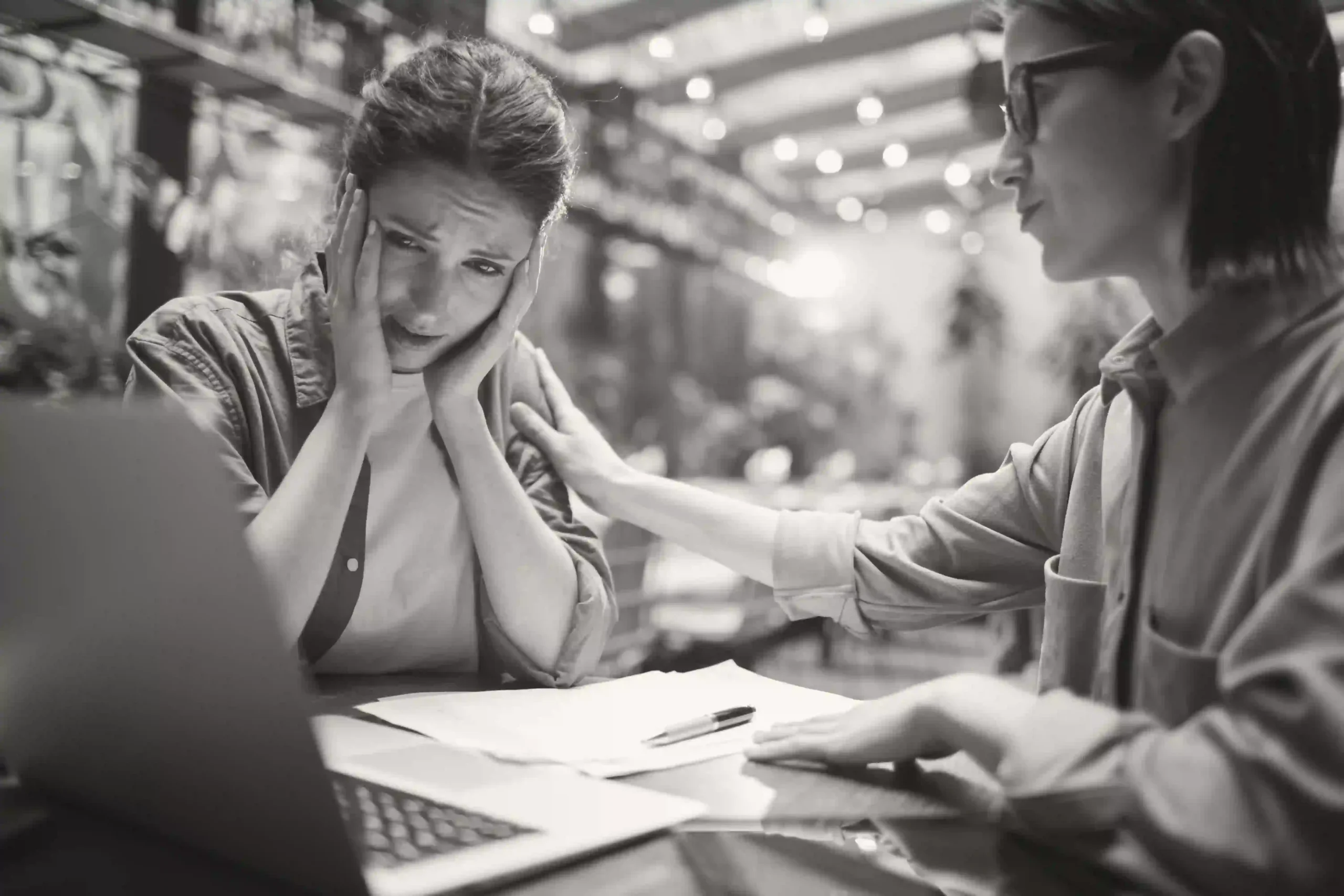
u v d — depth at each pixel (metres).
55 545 0.47
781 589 1.09
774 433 8.03
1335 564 0.49
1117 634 0.70
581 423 1.25
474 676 1.11
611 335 7.59
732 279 8.98
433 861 0.52
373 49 2.50
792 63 5.95
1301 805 0.45
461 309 0.99
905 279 9.76
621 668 3.25
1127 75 0.65
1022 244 7.95
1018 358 8.16
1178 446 0.68
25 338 2.29
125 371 2.45
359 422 0.96
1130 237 0.69
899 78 6.31
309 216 1.52
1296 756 0.45
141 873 0.50
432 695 0.94
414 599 1.10
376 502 1.06
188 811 0.51
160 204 2.55
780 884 0.52
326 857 0.46
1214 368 0.65
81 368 2.37
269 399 1.06
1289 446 0.59
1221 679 0.52
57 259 2.41
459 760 0.72
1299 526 0.55
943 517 1.03
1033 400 8.22
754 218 8.34
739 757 0.78
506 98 0.96
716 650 3.82
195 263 2.63
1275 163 0.62
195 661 0.45
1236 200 0.63
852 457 7.71
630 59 5.68
